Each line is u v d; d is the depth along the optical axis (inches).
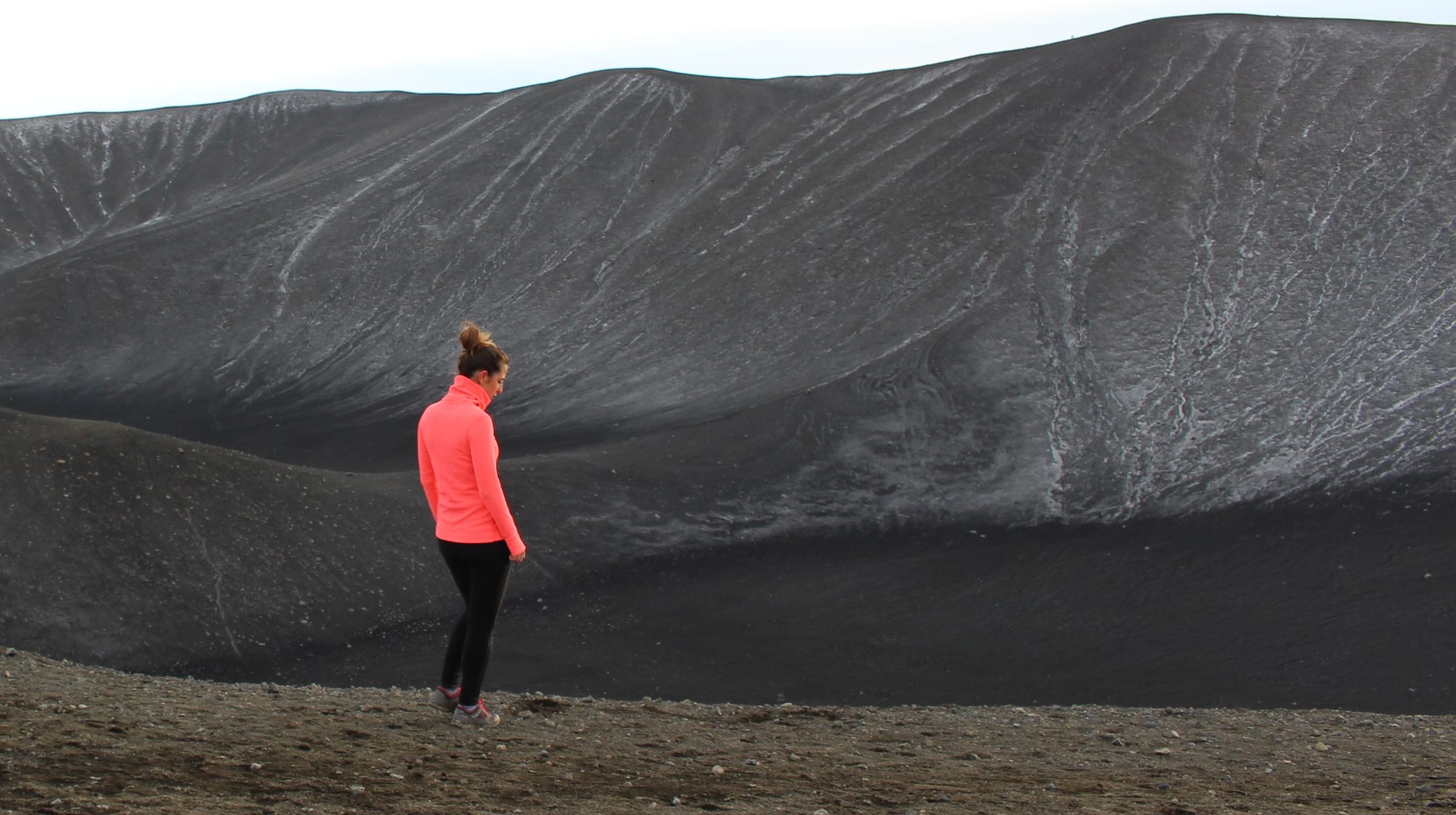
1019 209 1583.4
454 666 219.1
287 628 650.2
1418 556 763.4
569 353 1550.2
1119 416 1100.5
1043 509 944.3
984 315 1321.4
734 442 1043.3
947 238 1557.6
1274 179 1520.7
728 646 668.1
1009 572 800.9
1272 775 219.3
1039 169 1665.8
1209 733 288.7
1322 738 284.8
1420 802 189.0
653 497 924.0
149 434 740.0
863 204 1717.5
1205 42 1888.5
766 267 1621.6
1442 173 1460.4
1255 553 806.5
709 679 610.9
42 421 727.1
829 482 986.7
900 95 2122.3
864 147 1929.1
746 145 2128.4
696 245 1770.4
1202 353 1203.2
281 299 1841.8
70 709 195.2
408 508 783.7
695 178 2034.9
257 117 2773.1
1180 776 215.3
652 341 1521.9
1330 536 827.4
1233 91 1734.7
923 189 1699.1
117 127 2741.1
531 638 679.1
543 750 196.7
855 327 1412.4
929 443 1053.8
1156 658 629.0
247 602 657.0
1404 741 283.9
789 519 924.0
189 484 711.1
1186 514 910.4
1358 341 1181.1
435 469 204.7
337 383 1609.3
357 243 1964.8
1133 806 177.3
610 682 602.5
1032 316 1306.6
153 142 2689.5
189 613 633.6
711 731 245.1
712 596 764.6
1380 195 1443.2
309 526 726.5
